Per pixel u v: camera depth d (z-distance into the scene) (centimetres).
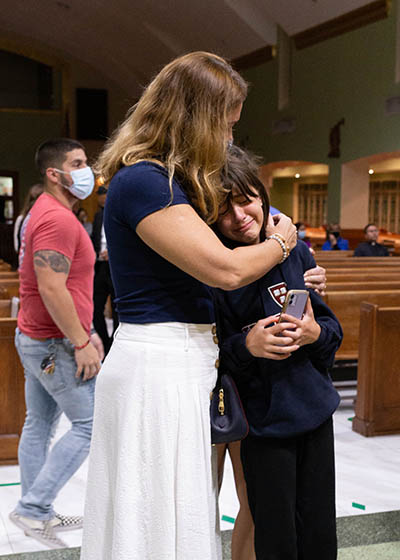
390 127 1322
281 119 1627
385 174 1877
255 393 178
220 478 199
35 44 2047
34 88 2081
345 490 338
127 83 2117
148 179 146
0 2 1875
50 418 285
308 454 180
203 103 150
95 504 165
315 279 185
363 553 267
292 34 1559
